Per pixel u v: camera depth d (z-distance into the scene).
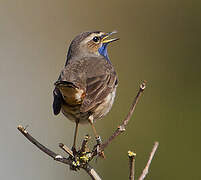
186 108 18.34
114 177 16.05
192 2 21.12
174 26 21.14
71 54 11.52
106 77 10.31
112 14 21.80
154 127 17.48
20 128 8.66
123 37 21.33
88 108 9.50
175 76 19.89
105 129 17.42
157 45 20.92
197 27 20.92
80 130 17.31
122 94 19.22
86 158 8.94
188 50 20.72
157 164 16.05
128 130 17.08
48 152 8.79
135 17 21.58
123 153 16.45
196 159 16.30
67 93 9.38
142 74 20.08
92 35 11.64
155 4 21.53
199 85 19.38
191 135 17.19
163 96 18.89
